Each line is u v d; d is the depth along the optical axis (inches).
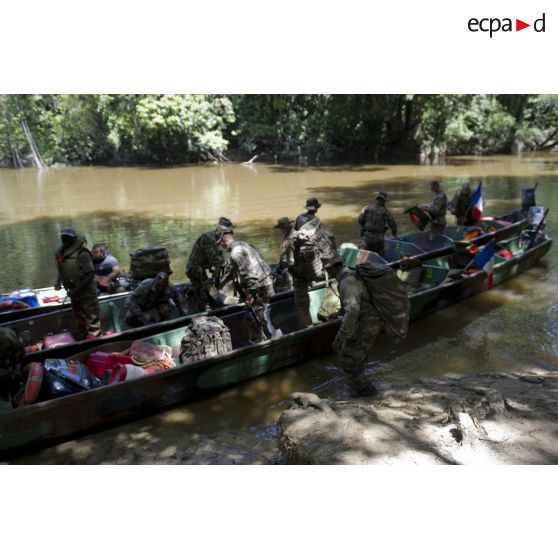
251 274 257.6
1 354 207.0
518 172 964.0
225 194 770.8
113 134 1151.6
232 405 227.3
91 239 517.0
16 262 444.5
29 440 194.2
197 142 1170.6
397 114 1206.3
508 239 416.5
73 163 1266.0
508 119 1283.2
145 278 315.9
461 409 184.7
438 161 1178.0
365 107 1179.9
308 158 1224.2
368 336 211.6
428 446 167.6
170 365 241.0
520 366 250.5
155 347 246.4
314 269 267.1
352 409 197.9
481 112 1294.3
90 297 255.8
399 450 165.8
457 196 445.7
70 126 1215.6
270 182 882.8
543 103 1419.8
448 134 1211.9
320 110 1203.9
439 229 418.6
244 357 237.8
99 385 221.5
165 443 201.0
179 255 452.1
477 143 1315.2
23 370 215.2
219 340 240.8
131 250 474.0
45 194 808.9
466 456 160.4
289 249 269.9
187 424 214.2
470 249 363.3
